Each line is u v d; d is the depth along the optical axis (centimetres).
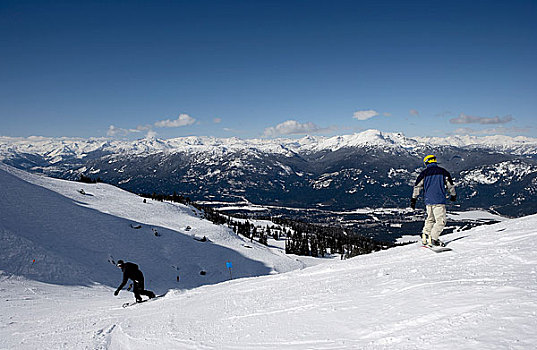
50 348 817
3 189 4641
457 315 421
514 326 350
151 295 1459
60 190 6662
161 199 10038
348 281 831
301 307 679
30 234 3628
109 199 7450
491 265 671
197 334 688
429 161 1012
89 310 1404
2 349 888
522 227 1055
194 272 4978
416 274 718
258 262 6650
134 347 721
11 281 2488
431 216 1001
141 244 5197
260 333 584
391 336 415
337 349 429
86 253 3875
